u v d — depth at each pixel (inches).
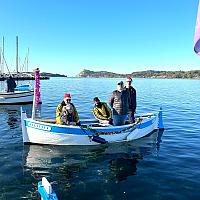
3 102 872.9
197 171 289.7
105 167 301.3
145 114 515.8
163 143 414.9
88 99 1129.4
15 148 370.3
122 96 407.5
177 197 227.5
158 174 279.9
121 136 414.6
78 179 263.4
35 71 414.3
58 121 389.7
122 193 233.8
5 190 234.5
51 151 360.2
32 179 260.8
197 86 2726.4
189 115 729.0
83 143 390.0
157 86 2628.0
